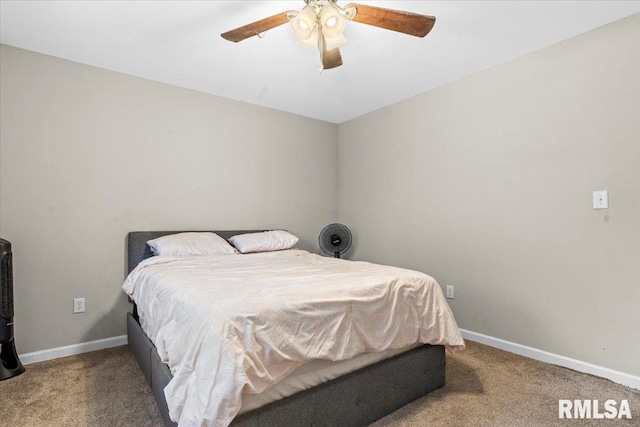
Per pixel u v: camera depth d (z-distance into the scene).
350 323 1.48
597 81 2.10
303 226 3.87
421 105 3.20
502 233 2.57
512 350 2.48
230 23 2.08
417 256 3.21
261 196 3.53
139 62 2.57
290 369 1.27
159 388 1.53
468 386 1.93
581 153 2.16
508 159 2.54
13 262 2.27
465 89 2.83
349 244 3.52
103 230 2.62
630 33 1.97
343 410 1.45
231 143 3.33
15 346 2.24
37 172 2.36
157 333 1.63
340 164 4.14
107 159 2.65
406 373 1.72
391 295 1.69
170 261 2.38
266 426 1.21
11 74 2.29
